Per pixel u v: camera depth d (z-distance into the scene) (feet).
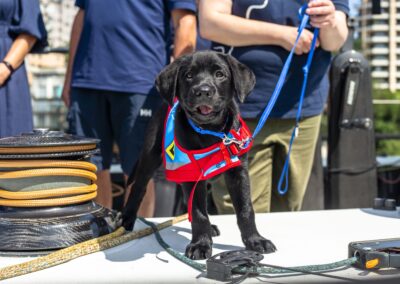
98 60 10.37
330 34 8.31
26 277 5.18
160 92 6.41
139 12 10.34
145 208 11.18
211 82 5.96
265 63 8.45
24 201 6.07
